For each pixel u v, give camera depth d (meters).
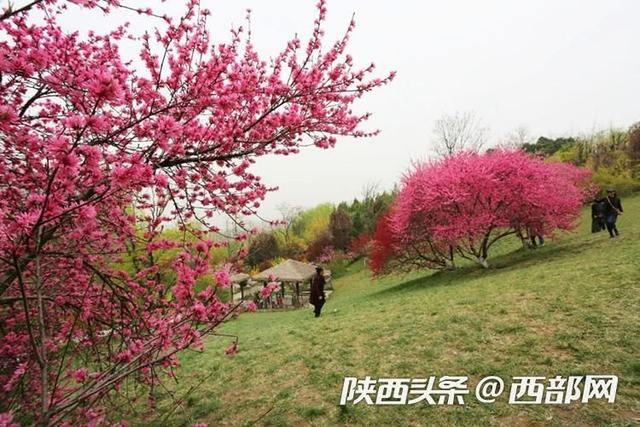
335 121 4.39
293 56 4.18
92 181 2.46
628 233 12.98
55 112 3.57
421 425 3.90
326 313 13.26
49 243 3.35
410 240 16.14
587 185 26.02
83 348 3.63
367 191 54.41
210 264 2.52
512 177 13.20
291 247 50.00
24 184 2.86
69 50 3.25
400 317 8.11
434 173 14.95
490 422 3.73
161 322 2.53
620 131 34.09
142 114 3.40
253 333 10.88
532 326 5.74
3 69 2.42
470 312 7.18
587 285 7.08
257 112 4.01
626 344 4.59
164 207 4.05
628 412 3.47
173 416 5.27
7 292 3.40
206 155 3.73
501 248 21.31
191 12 3.55
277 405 4.99
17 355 3.40
